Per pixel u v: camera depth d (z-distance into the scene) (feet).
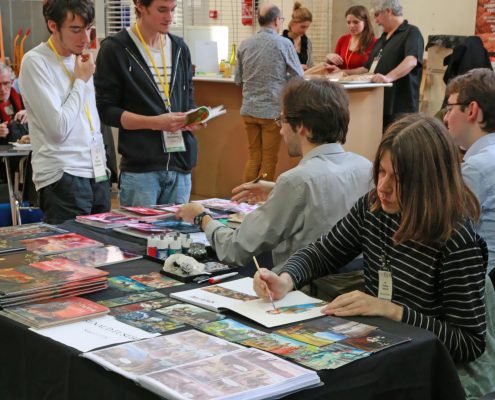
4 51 22.54
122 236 8.25
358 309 5.38
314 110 7.15
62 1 9.20
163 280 6.41
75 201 9.85
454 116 8.05
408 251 5.62
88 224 8.77
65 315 5.24
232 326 5.15
